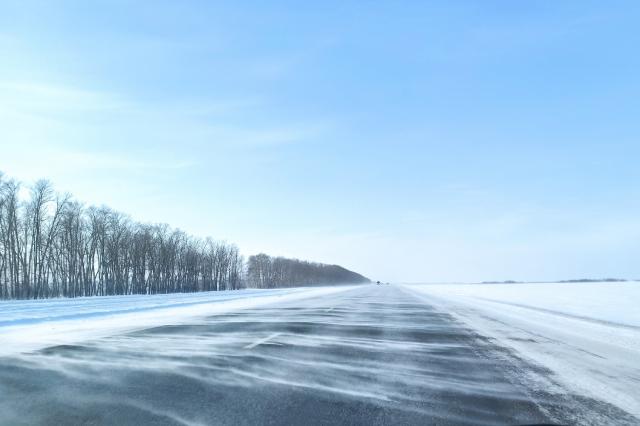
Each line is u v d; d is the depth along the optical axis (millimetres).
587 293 42000
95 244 66688
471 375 6902
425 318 16672
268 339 10602
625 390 6020
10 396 5590
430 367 7496
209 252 104562
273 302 28578
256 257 146000
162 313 18984
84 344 9656
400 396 5688
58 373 6852
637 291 44969
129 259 74000
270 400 5461
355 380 6543
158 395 5656
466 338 11102
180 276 88875
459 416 4883
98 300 34219
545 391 5957
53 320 15797
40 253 55094
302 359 8117
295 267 178375
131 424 4586
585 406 5281
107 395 5645
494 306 24344
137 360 7906
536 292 46500
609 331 12703
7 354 8422
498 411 5070
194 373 6906
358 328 13133
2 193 52125
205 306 24297
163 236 84062
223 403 5328
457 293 46656
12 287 52344
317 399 5516
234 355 8445
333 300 31078
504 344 10109
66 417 4801
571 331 12703
